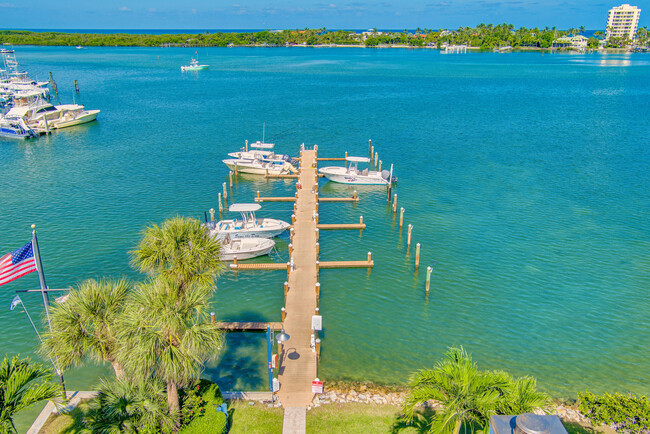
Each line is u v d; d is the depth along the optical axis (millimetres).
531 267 39250
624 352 29234
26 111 85000
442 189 57438
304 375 25938
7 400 16234
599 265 39438
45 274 37062
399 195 55875
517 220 48344
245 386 25453
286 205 53594
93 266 38312
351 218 49500
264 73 175500
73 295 20703
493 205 52250
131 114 100062
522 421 14102
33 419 22625
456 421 16281
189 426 20469
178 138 80250
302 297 33781
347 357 28453
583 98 121875
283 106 110438
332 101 117562
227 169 64562
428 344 29922
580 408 21234
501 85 147625
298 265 38656
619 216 48938
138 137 80812
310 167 63469
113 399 19031
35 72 168750
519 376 27109
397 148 75625
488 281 37281
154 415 18875
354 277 38000
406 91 134125
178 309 18688
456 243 43625
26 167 64250
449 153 72250
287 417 22719
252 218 45094
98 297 20438
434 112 103875
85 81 148250
